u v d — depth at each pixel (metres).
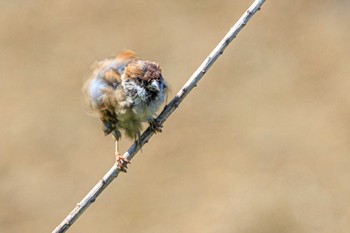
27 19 35.25
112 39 34.03
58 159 28.86
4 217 26.86
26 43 34.19
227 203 26.48
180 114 30.14
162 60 32.78
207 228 25.59
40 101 31.38
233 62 32.44
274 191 26.78
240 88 31.25
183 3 35.88
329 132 29.16
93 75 15.79
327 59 32.56
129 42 33.84
